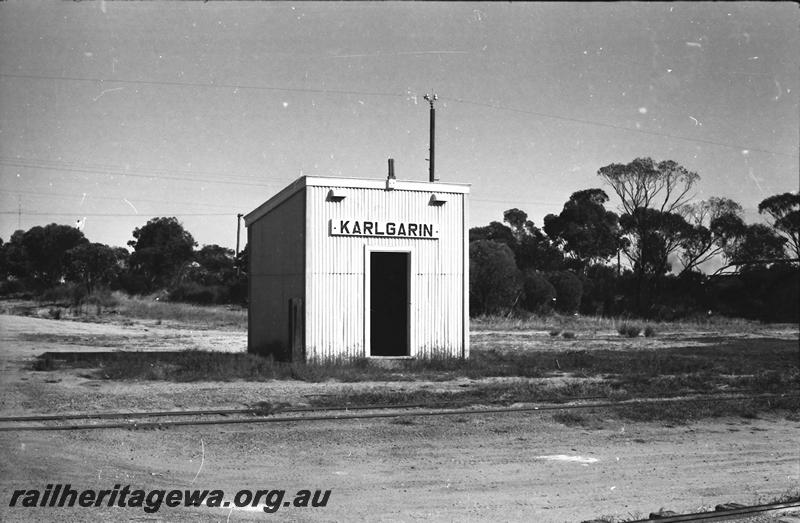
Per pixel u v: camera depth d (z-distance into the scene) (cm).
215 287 6519
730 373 2239
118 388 1582
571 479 963
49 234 7075
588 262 7131
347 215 2130
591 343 3512
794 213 6184
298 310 2067
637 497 886
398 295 2502
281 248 2245
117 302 5556
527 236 7744
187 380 1734
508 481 941
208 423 1209
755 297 6512
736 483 970
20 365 1936
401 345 2489
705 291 6588
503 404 1500
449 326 2239
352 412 1369
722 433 1311
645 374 2123
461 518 779
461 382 1864
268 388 1645
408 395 1554
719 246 6588
